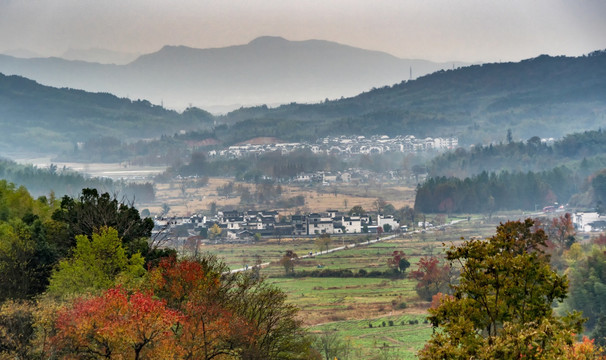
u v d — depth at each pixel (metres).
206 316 70.56
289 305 85.88
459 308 60.09
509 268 59.62
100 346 67.00
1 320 71.69
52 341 67.19
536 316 58.56
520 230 92.75
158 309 65.19
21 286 90.38
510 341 52.38
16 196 150.62
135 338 63.50
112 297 66.62
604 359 60.44
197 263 82.19
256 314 82.12
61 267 93.50
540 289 59.34
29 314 73.69
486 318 60.75
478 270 61.50
